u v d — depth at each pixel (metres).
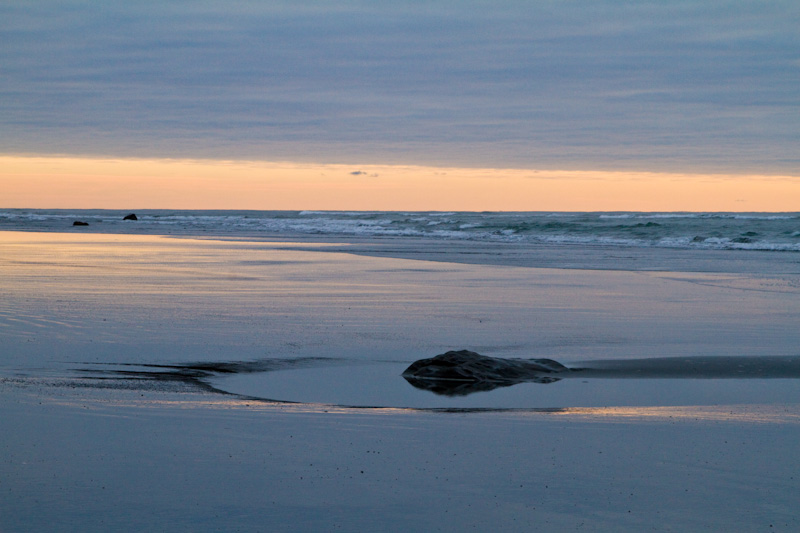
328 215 108.12
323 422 6.91
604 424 6.96
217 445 6.02
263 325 13.48
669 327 13.80
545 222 65.50
